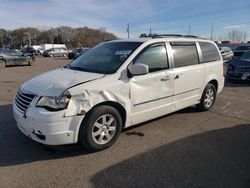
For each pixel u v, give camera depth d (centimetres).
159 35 552
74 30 11175
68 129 387
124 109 448
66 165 385
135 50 473
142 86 469
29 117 388
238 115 639
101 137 424
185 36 599
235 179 354
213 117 616
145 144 459
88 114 404
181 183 343
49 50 4597
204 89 629
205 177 357
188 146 454
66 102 382
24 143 454
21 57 2198
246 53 1260
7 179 348
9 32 12125
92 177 355
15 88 1001
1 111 644
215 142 473
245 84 1129
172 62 530
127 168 378
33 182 342
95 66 478
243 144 466
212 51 653
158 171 371
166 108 526
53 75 452
